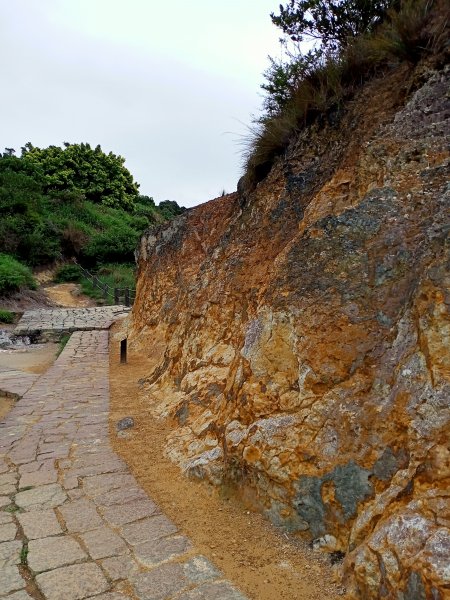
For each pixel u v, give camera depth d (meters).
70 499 3.76
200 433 4.43
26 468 4.45
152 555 2.94
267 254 5.39
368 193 3.71
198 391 5.19
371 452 2.73
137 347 10.95
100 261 28.11
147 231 13.47
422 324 2.71
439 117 3.77
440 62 4.09
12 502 3.74
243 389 3.73
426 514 2.24
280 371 3.49
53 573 2.78
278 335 3.56
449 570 1.98
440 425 2.40
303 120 5.88
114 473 4.25
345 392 3.04
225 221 9.25
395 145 3.87
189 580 2.69
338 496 2.80
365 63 5.16
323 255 3.63
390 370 2.86
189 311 6.95
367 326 3.15
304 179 5.38
